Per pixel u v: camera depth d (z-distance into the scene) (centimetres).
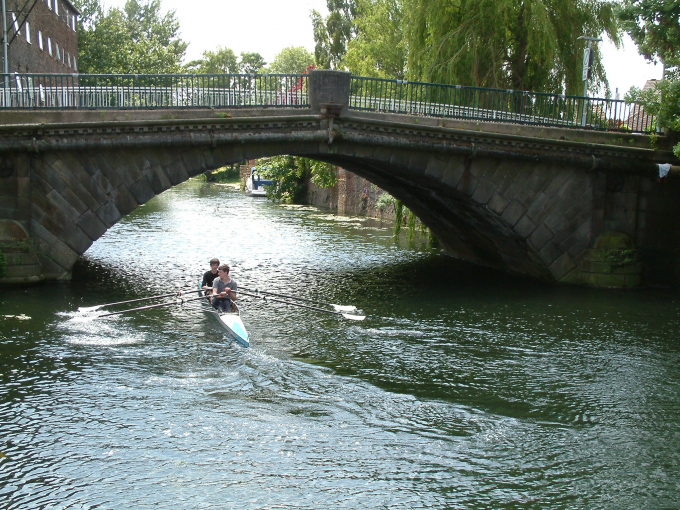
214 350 1220
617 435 921
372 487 766
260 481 771
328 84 1652
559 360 1225
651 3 1853
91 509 708
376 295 1742
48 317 1371
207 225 3294
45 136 1488
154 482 763
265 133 1617
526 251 1947
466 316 1520
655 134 1850
